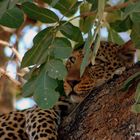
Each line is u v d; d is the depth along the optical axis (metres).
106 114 6.27
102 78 8.47
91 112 6.51
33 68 6.12
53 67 6.02
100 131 6.19
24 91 6.14
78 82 7.97
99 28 5.41
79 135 6.49
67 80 7.95
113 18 8.04
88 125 6.42
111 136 6.02
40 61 6.10
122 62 8.77
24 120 8.27
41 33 6.27
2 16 6.15
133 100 6.05
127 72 6.57
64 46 6.13
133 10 5.19
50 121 7.65
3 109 11.98
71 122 6.91
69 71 8.05
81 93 7.96
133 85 6.20
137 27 6.04
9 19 6.34
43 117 7.69
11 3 5.68
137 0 5.53
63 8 6.53
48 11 6.37
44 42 6.23
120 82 6.49
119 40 8.36
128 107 6.05
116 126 6.04
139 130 5.75
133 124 5.84
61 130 7.17
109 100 6.36
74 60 8.34
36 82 6.06
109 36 8.31
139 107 5.55
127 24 7.27
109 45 8.86
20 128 8.24
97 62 8.57
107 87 6.61
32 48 6.25
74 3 6.50
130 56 8.84
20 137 8.24
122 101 6.18
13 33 11.64
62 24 6.34
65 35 6.62
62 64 6.03
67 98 8.02
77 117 6.76
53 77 5.98
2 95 11.98
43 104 5.97
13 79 8.88
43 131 7.43
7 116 8.38
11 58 9.37
